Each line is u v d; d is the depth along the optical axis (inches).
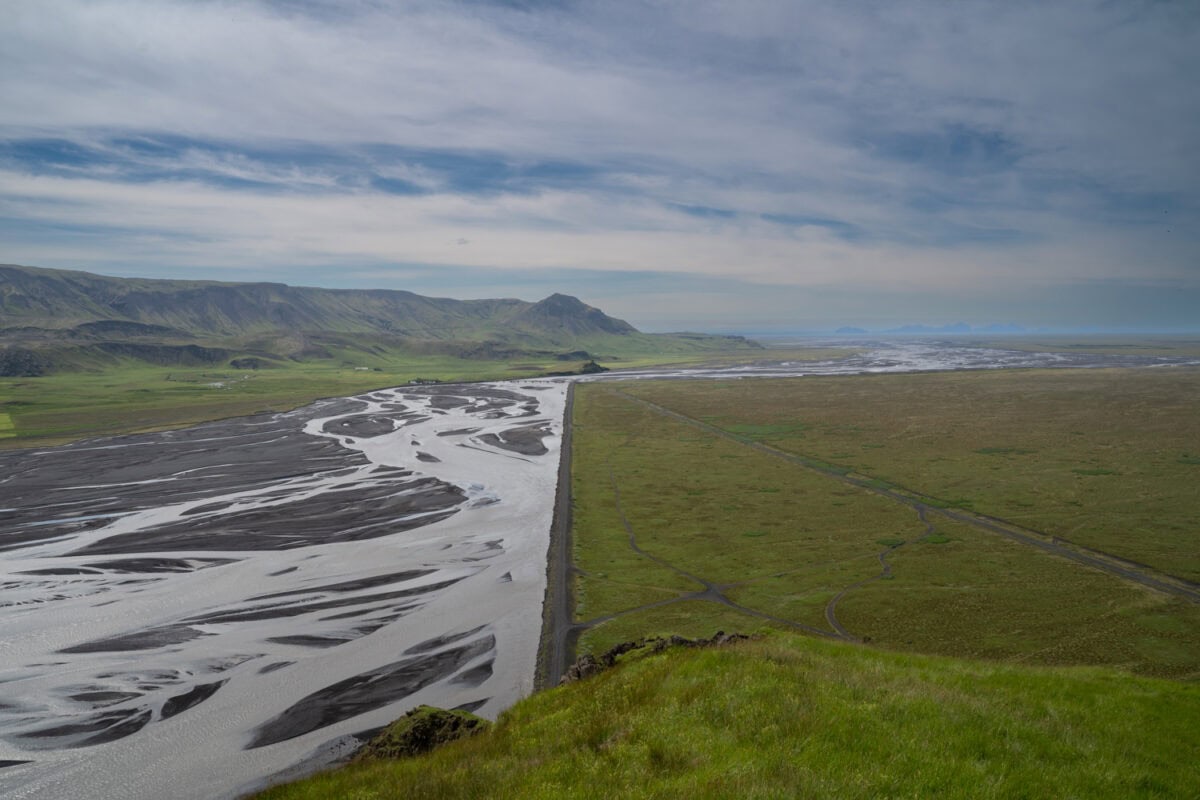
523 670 1521.9
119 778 1165.7
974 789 450.6
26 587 2063.2
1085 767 509.0
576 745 600.7
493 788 534.9
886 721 574.6
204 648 1657.2
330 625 1785.2
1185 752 583.2
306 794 645.9
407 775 632.4
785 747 522.9
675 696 668.7
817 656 860.0
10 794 1128.8
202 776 1164.5
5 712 1381.6
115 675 1528.1
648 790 475.2
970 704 644.1
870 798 434.3
